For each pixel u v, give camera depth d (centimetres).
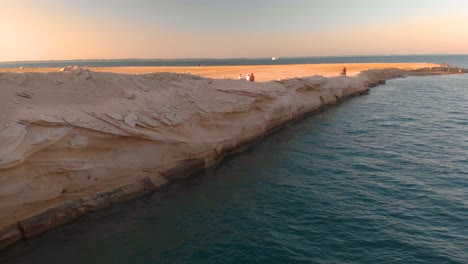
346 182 1661
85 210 1338
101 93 1588
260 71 5962
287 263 1023
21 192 1113
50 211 1240
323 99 4006
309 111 3569
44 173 1191
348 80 5106
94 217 1323
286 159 2067
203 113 1909
